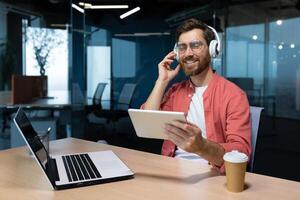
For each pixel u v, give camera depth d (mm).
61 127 4285
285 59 4512
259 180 1156
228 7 4703
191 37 1680
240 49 4699
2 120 4031
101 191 1059
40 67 5328
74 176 1156
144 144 4371
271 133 4375
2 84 4914
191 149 1157
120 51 5348
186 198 994
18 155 1499
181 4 5039
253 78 4688
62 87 5418
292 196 1008
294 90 4508
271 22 4516
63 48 5414
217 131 1639
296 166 3576
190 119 1724
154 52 5238
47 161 1266
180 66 1799
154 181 1150
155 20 5211
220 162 1236
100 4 5215
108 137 4840
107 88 5359
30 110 3789
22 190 1071
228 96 1612
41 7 5441
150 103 1822
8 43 5062
